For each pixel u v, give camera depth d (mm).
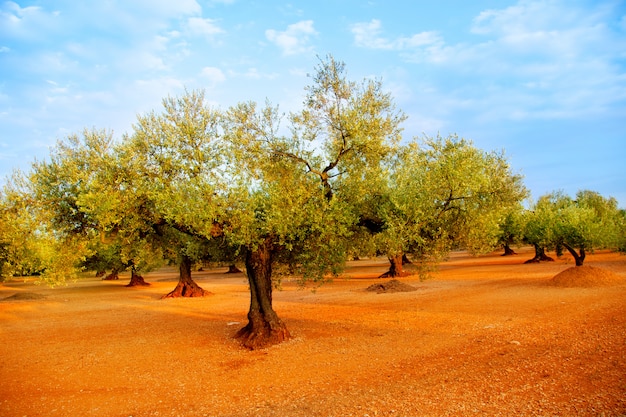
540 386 8062
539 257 45875
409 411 7281
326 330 15492
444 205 14234
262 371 10742
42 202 13906
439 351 11484
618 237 32250
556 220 32938
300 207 12922
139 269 44906
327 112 14078
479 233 14672
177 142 13625
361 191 14016
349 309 20625
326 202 13117
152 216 14102
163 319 20922
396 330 14781
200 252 20141
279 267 15844
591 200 60156
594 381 8070
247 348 13398
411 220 13578
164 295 34281
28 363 12703
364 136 13391
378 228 14898
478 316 16312
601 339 11133
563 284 23156
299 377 10016
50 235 14734
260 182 13812
